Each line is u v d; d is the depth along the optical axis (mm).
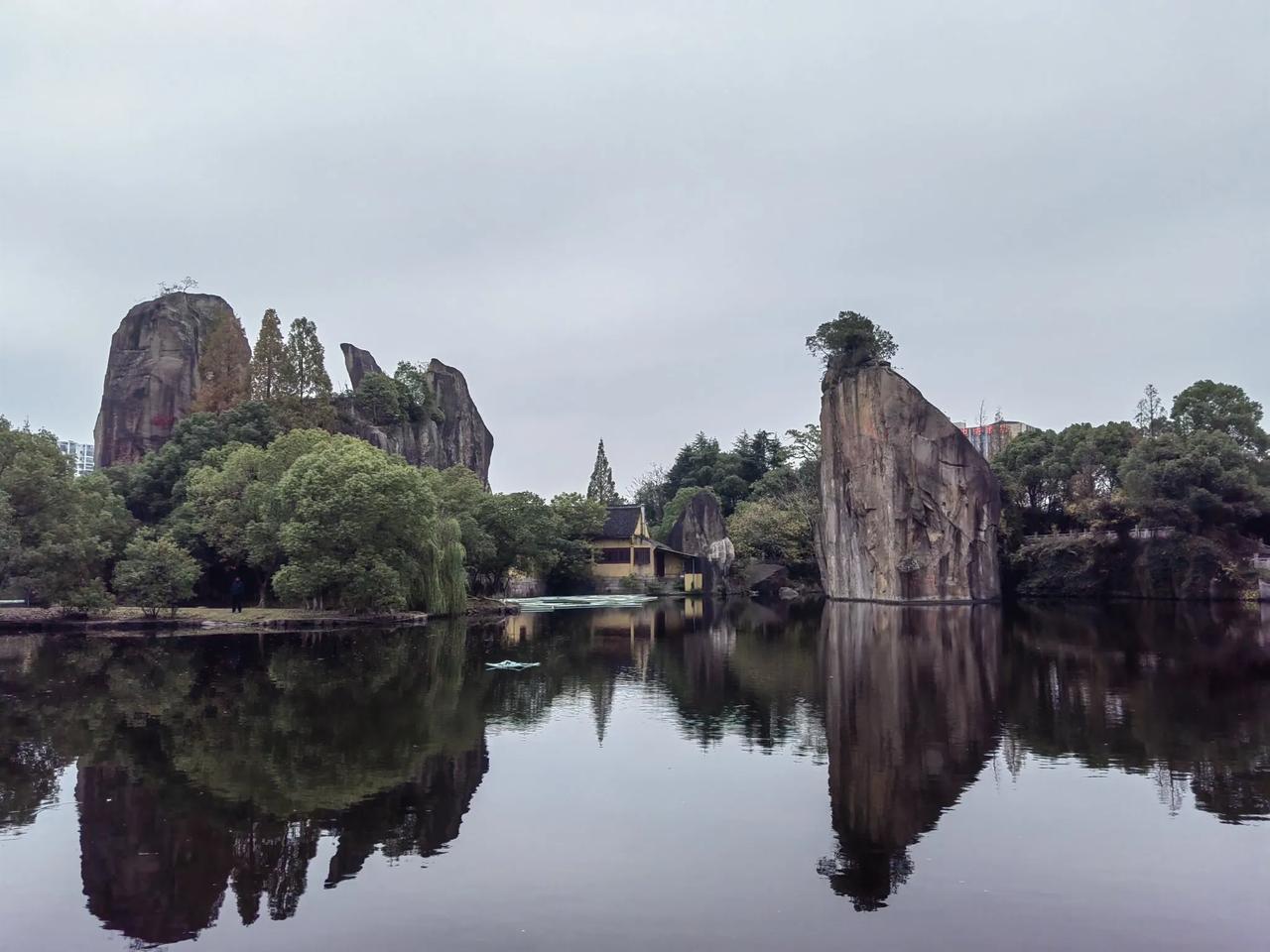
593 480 134125
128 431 85562
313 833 13727
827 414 78625
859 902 11070
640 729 21125
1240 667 30109
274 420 70062
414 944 10062
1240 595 63281
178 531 56031
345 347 104812
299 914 10859
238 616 49500
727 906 11008
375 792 15828
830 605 69375
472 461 110062
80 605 47156
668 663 33031
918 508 70250
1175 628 44594
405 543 53594
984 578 71000
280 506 50938
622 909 10930
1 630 45219
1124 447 77312
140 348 88000
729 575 90562
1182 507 63188
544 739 20047
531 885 11703
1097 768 17281
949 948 9906
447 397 107562
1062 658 33156
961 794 15586
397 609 52469
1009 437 101438
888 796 15477
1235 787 15867
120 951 9961
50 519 46938
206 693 25969
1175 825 13852
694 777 16781
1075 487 76312
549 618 57062
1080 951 9820
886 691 26297
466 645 39688
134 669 30844
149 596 46625
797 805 15016
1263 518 67062
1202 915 10680
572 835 13570
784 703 24484
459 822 14219
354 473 49125
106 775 16938
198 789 16000
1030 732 20469
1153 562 66625
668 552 97750
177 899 11352
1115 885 11578
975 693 25734
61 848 13156
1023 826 13883
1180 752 18469
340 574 48438
